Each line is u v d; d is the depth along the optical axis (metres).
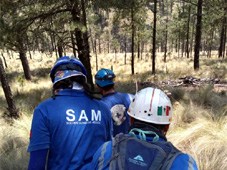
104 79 2.08
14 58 35.56
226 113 4.52
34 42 6.66
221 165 2.73
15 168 3.01
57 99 1.22
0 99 7.96
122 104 2.05
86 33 7.20
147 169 0.80
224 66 13.30
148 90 1.12
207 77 9.96
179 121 4.38
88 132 1.19
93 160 1.00
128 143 0.91
